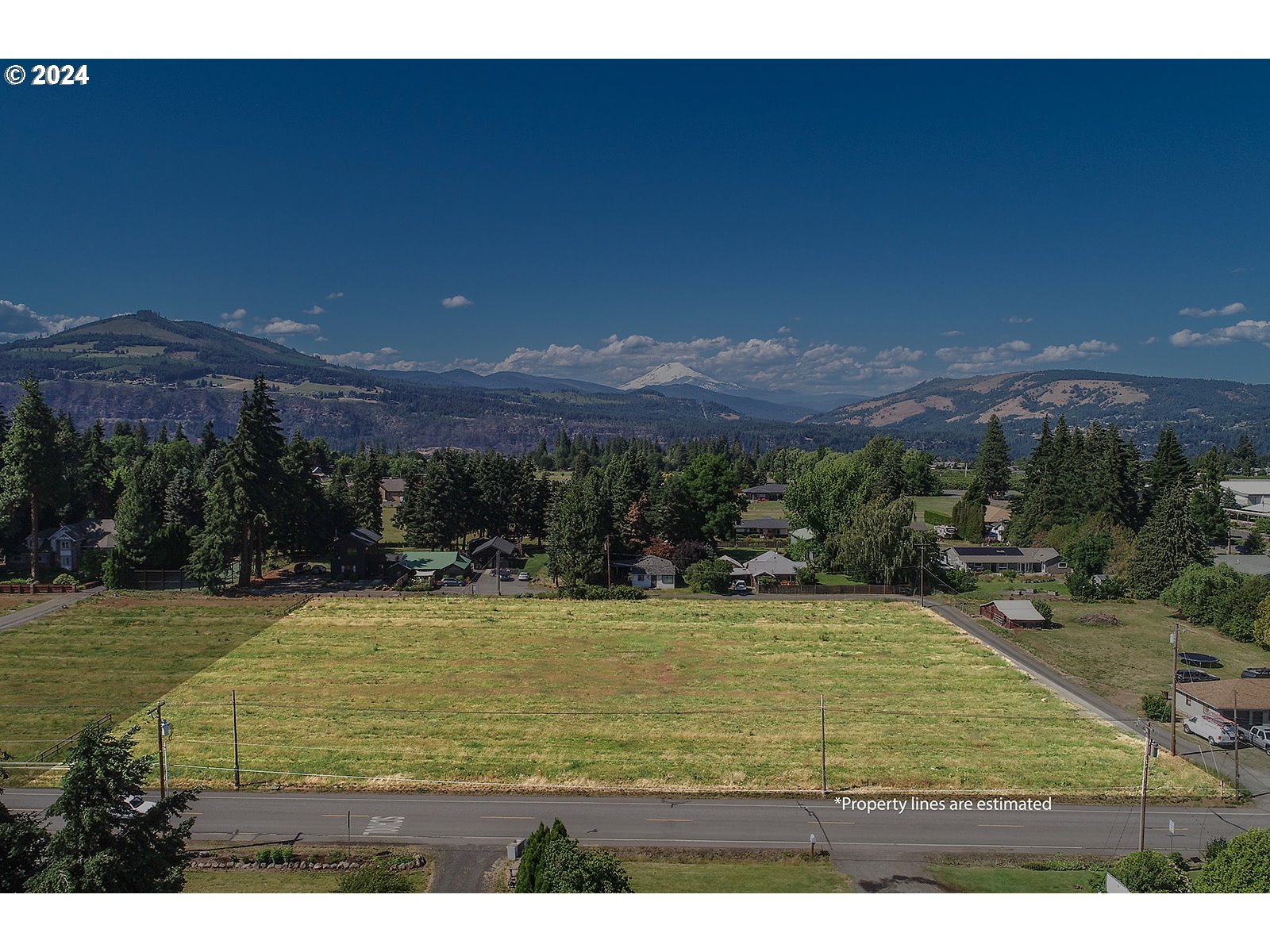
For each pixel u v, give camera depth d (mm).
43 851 24328
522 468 115562
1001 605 75750
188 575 80562
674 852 34219
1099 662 63000
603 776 41812
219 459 132500
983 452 177250
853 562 90562
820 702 52812
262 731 47562
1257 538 112688
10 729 47531
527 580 92625
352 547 91625
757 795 40000
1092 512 108562
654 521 99938
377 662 61250
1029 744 46375
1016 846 35312
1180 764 43781
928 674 59406
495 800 39188
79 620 70875
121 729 47594
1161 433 118938
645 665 61281
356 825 36438
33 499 82750
